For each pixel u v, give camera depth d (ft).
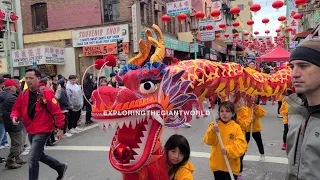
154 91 9.03
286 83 16.16
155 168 8.59
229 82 13.07
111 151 8.84
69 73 58.70
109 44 55.77
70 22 58.95
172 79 9.75
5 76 29.45
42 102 14.38
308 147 5.57
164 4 67.56
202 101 12.11
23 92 15.15
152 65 9.07
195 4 76.07
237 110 15.39
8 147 25.71
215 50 84.53
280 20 44.19
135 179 8.55
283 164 17.62
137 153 8.21
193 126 29.63
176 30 73.87
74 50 58.54
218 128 11.71
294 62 5.78
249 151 20.45
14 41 60.39
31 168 14.33
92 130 30.48
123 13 55.21
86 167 18.67
